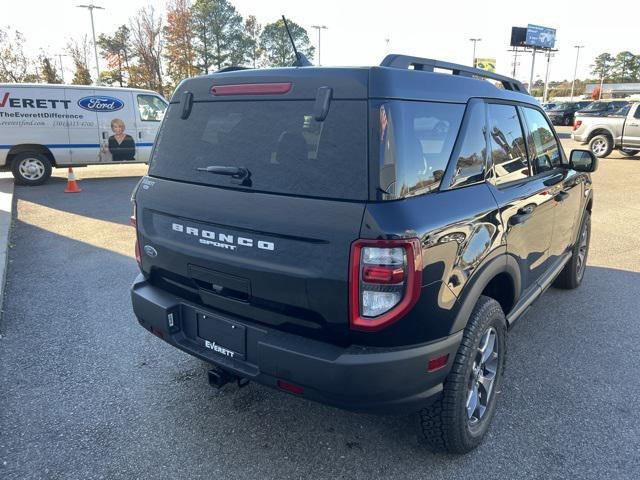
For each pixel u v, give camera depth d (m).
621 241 7.16
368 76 2.17
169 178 2.86
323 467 2.63
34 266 5.96
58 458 2.69
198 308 2.72
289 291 2.26
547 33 63.69
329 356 2.18
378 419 3.05
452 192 2.48
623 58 115.81
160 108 13.15
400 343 2.17
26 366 3.63
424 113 2.35
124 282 5.43
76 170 15.36
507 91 3.26
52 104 11.76
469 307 2.46
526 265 3.30
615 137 16.69
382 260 2.04
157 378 3.49
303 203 2.22
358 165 2.13
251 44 60.16
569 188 4.18
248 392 3.33
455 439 2.58
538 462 2.67
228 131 2.59
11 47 35.03
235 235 2.42
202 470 2.61
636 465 2.65
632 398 3.26
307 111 2.31
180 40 49.28
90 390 3.33
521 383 3.43
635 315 4.58
